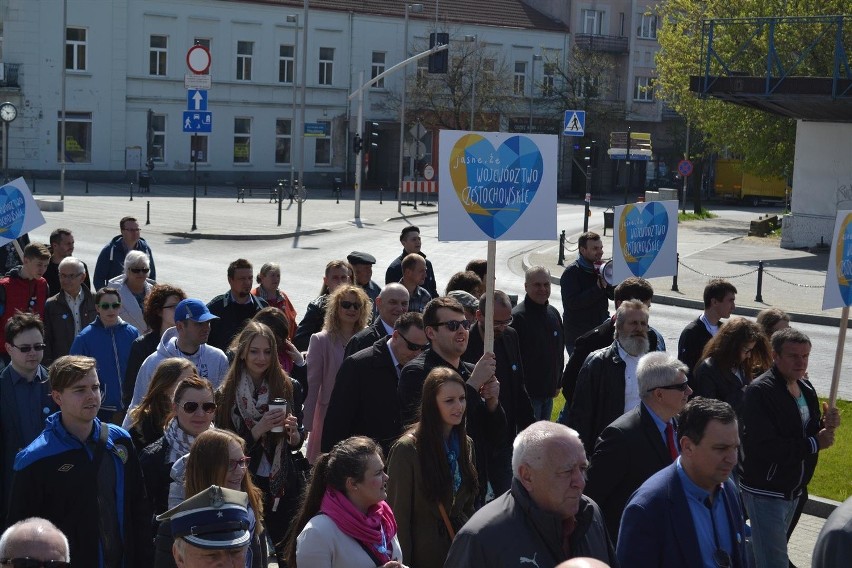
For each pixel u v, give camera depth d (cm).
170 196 5088
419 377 641
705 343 880
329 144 6525
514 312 920
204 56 3055
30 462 550
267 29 6225
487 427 646
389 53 6600
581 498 441
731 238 4069
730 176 7250
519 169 684
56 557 382
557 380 930
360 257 1153
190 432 582
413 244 1291
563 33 7219
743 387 711
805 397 706
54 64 5509
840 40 3042
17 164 5488
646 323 724
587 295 1063
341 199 5566
